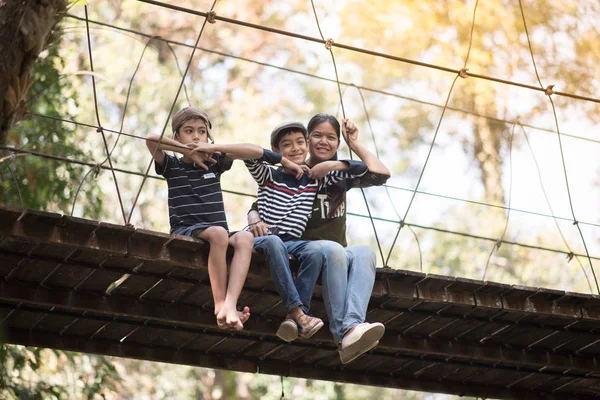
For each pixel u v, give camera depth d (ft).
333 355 21.30
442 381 23.17
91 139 38.55
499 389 23.71
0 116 15.75
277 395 44.52
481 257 48.42
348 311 17.54
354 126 20.40
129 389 42.14
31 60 16.11
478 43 47.06
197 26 49.01
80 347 19.89
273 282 17.93
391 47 48.91
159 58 47.75
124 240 16.74
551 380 23.43
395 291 18.74
